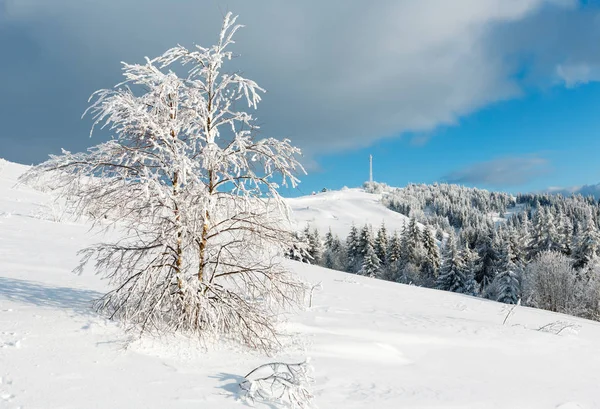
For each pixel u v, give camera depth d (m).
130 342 5.07
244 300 6.14
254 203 6.29
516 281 40.44
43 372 3.93
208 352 5.45
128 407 3.58
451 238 51.38
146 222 5.85
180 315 5.91
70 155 5.82
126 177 5.89
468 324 10.44
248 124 6.41
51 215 18.19
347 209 166.88
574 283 36.31
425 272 58.47
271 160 6.28
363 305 11.92
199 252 6.09
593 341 10.95
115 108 5.65
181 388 4.16
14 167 34.06
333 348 6.75
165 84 5.82
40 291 6.95
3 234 12.96
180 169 5.59
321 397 4.71
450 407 5.12
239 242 6.27
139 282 5.66
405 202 180.00
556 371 7.98
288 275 6.65
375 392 5.16
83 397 3.61
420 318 10.58
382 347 7.40
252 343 5.93
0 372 3.76
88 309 6.14
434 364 7.29
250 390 4.18
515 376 7.30
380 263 64.44
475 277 53.69
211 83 6.41
